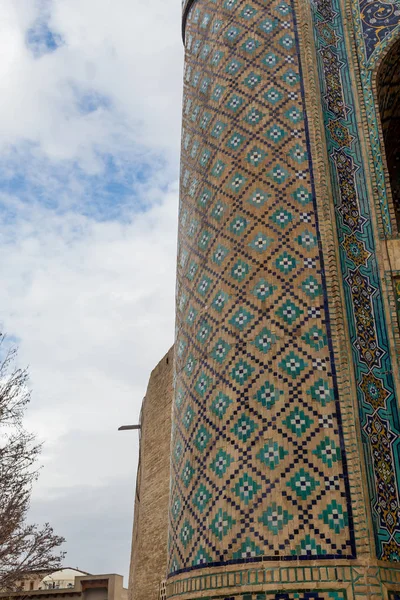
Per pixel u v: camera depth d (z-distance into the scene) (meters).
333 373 6.46
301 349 6.57
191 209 8.19
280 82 8.01
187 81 9.23
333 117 8.30
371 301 7.28
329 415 6.26
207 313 7.26
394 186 9.63
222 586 5.80
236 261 7.20
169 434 14.12
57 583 29.03
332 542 5.70
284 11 8.47
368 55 8.73
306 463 6.05
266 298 6.85
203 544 6.16
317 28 8.82
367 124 8.30
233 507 6.07
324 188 7.39
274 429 6.23
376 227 7.68
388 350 7.03
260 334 6.70
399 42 8.70
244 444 6.27
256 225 7.25
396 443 6.57
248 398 6.46
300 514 5.84
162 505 13.73
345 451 6.09
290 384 6.41
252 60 8.23
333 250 7.07
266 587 5.57
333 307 6.77
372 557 5.65
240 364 6.66
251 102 7.98
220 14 8.89
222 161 7.88
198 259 7.71
